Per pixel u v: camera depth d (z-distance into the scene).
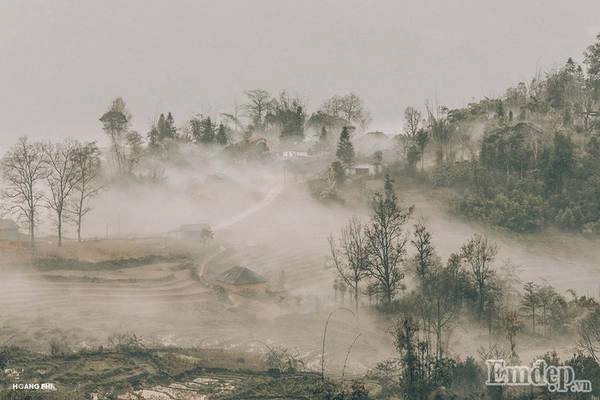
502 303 118.75
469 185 184.38
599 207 166.25
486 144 187.50
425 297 115.88
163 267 140.38
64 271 133.00
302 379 86.44
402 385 79.75
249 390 81.50
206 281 135.75
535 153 180.88
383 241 125.69
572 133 195.75
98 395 78.25
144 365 89.81
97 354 93.31
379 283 125.56
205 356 95.50
